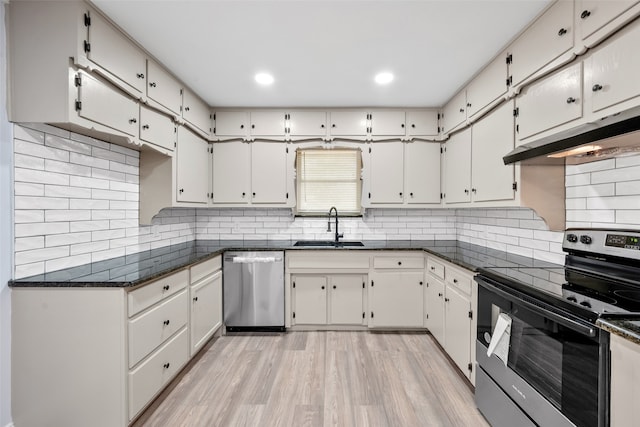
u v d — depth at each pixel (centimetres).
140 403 162
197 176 284
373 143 310
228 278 285
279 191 311
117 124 180
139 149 226
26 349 149
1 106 144
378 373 217
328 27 177
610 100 125
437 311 253
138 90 195
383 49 201
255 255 285
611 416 96
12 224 148
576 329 105
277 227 340
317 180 340
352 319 289
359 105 302
